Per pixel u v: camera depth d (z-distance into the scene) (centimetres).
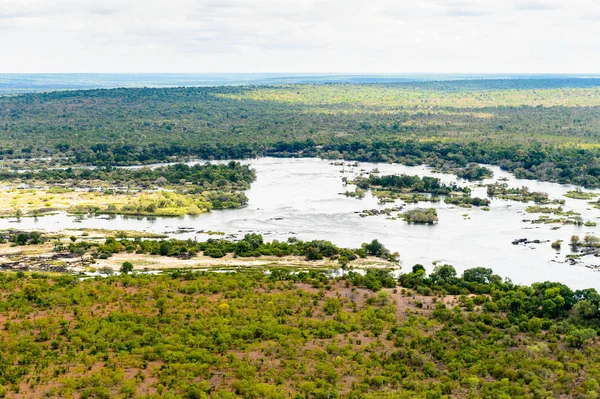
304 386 16650
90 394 16262
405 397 16138
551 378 17325
